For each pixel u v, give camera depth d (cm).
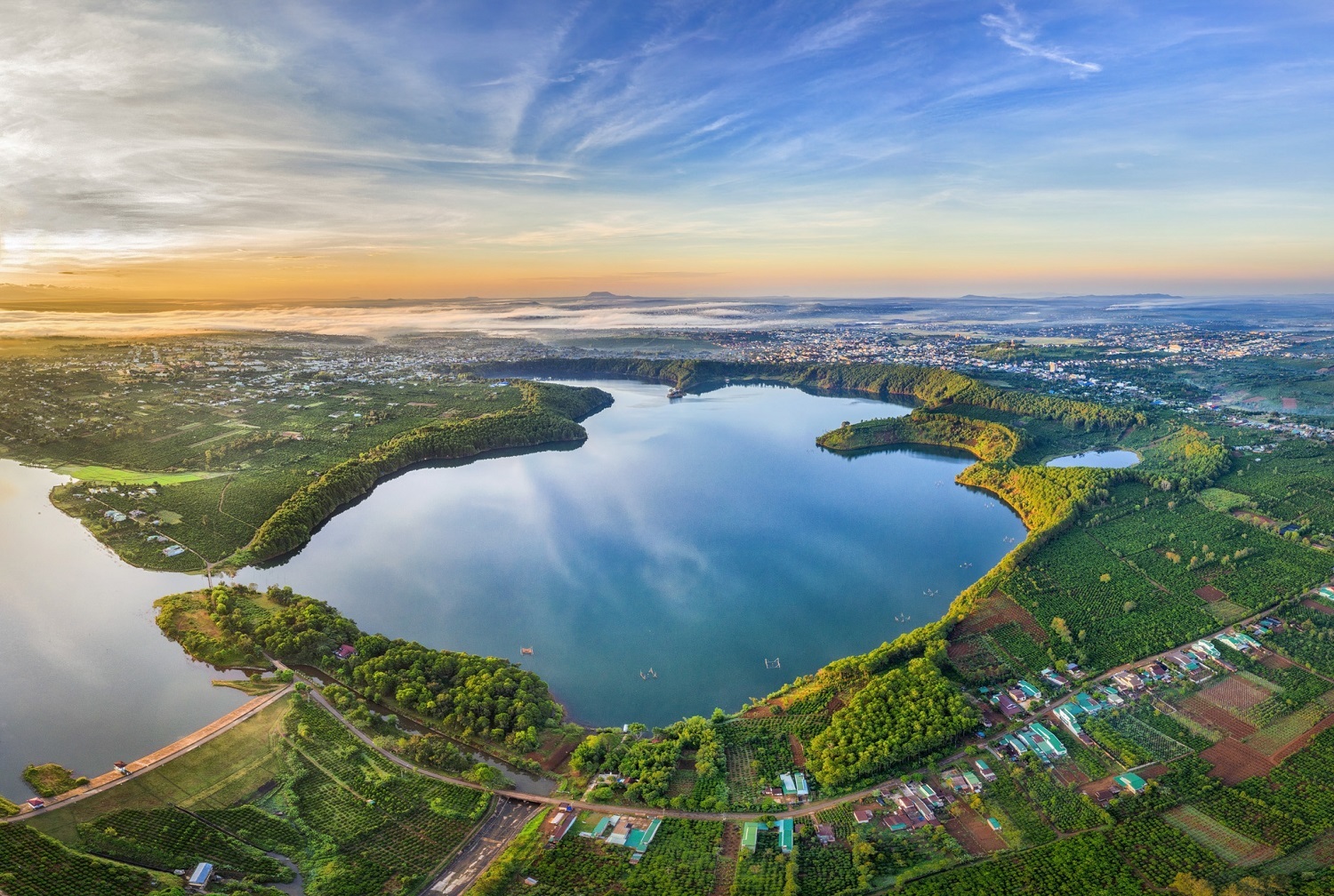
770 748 16812
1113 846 13538
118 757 17025
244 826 14525
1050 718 17338
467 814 14888
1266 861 13088
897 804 14738
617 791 15488
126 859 13562
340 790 15575
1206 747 16200
